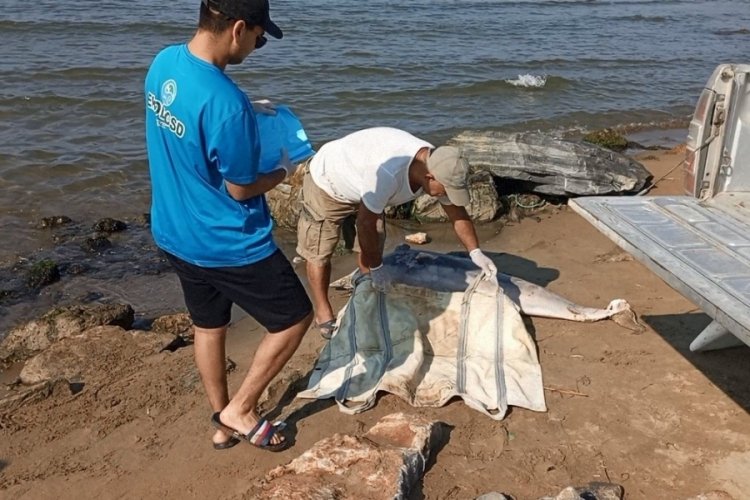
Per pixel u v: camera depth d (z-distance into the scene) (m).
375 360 4.48
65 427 4.09
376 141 4.37
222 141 3.00
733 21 29.38
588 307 5.29
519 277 6.04
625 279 5.92
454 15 25.48
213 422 3.79
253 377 3.67
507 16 26.44
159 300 6.34
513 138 8.21
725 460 3.68
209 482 3.61
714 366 4.51
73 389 4.56
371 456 3.48
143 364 4.84
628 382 4.36
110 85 13.46
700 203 4.36
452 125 12.45
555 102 14.62
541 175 7.99
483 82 15.51
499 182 8.16
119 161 9.74
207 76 3.01
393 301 4.77
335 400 4.20
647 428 3.94
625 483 3.53
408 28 21.97
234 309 5.91
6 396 4.50
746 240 3.83
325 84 14.63
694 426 3.95
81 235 7.60
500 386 4.26
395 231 7.55
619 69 18.22
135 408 4.26
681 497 3.44
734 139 4.36
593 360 4.61
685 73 18.11
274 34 3.24
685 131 12.90
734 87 4.25
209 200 3.20
